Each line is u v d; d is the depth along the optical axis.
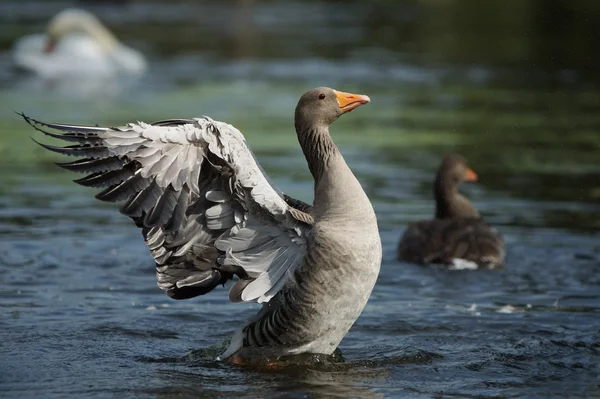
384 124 25.69
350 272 10.19
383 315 12.56
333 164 10.66
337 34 42.97
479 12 47.66
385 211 17.73
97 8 55.47
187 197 9.72
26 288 13.44
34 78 34.25
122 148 9.40
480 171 20.73
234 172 9.83
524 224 17.03
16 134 24.34
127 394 9.72
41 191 18.94
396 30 43.62
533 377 10.29
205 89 30.72
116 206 18.14
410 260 15.27
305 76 33.09
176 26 47.06
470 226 15.58
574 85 31.67
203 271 10.58
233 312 12.78
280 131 24.05
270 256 10.37
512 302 13.16
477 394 9.77
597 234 16.42
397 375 10.38
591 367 10.61
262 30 44.78
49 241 15.70
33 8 54.12
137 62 35.69
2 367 10.50
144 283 13.88
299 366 10.66
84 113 26.33
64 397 9.61
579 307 12.89
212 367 10.64
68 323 12.09
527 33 40.09
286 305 10.36
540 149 22.83
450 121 26.05
